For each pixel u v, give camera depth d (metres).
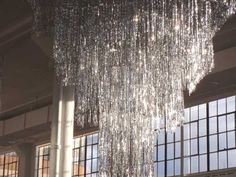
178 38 10.29
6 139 27.83
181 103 10.34
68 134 15.62
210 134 20.45
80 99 12.39
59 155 15.43
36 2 11.73
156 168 22.39
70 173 15.38
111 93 11.19
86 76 11.70
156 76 10.54
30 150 28.94
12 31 15.80
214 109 20.52
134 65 10.77
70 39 11.75
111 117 11.19
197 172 20.55
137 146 10.80
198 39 10.19
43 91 22.20
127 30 10.78
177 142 21.78
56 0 11.48
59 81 14.18
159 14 10.43
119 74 11.03
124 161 10.93
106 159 11.20
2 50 17.38
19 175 28.53
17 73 19.84
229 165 19.34
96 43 11.29
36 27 12.27
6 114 26.47
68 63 12.18
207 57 10.17
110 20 10.97
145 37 10.60
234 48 16.02
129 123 10.92
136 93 10.79
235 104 19.62
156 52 10.50
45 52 15.66
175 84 10.35
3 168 32.47
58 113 15.67
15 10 14.58
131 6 10.66
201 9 10.18
